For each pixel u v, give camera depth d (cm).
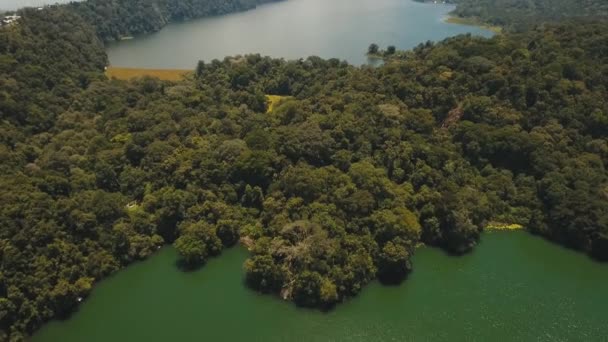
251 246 10594
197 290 9844
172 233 11238
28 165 11544
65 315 9212
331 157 12044
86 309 9375
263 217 11181
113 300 9594
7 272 8756
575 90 12762
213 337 8650
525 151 12094
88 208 10569
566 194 11225
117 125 13550
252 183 11900
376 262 10062
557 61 13450
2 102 12912
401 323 8875
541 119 12581
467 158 12531
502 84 13250
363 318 9019
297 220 10494
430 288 9775
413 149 12006
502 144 12219
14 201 9706
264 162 11788
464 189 11512
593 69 13250
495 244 11125
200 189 11612
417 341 8456
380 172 11275
